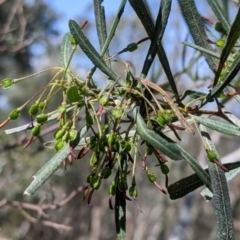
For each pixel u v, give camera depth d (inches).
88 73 13.7
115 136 13.3
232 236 12.6
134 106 13.4
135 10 14.8
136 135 14.0
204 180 13.0
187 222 91.7
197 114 15.2
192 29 15.6
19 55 88.8
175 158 11.9
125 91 13.7
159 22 14.8
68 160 14.9
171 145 12.0
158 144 12.1
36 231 82.4
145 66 14.7
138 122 12.8
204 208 129.8
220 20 16.8
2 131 69.4
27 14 65.5
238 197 93.5
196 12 15.6
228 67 15.2
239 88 16.5
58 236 100.0
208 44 15.7
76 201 104.6
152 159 92.0
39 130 13.6
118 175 13.9
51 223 46.3
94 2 15.3
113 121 13.6
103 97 13.2
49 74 115.3
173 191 14.2
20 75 94.6
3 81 14.3
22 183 69.9
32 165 68.2
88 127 13.5
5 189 70.1
